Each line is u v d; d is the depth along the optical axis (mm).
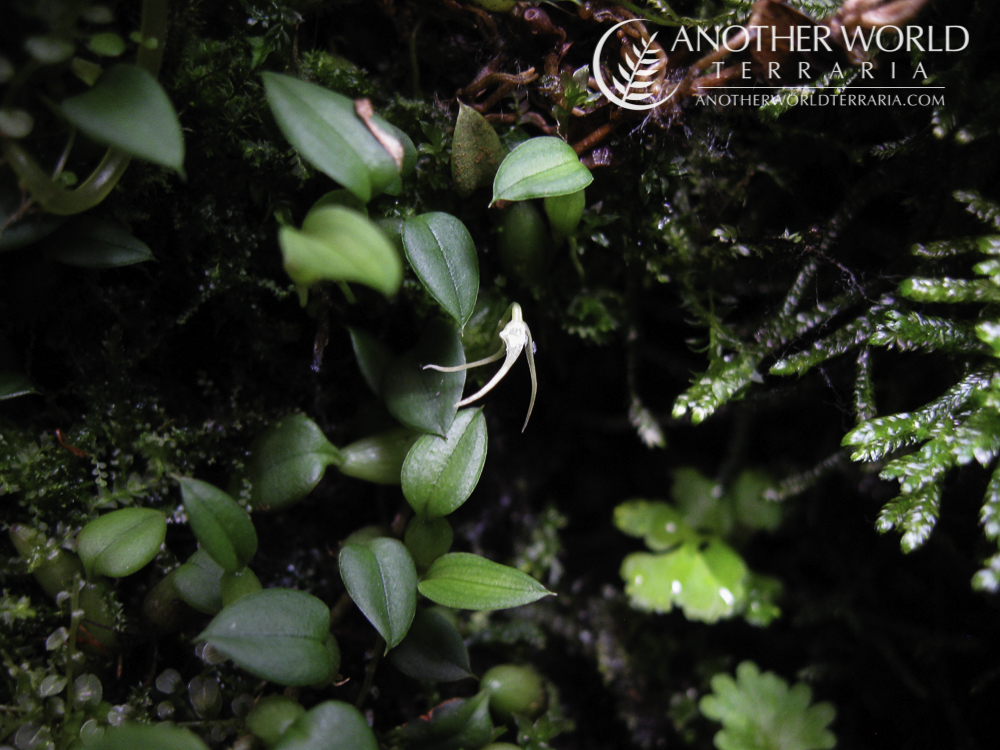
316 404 136
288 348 133
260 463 119
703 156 124
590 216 124
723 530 160
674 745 151
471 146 113
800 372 119
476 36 121
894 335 107
